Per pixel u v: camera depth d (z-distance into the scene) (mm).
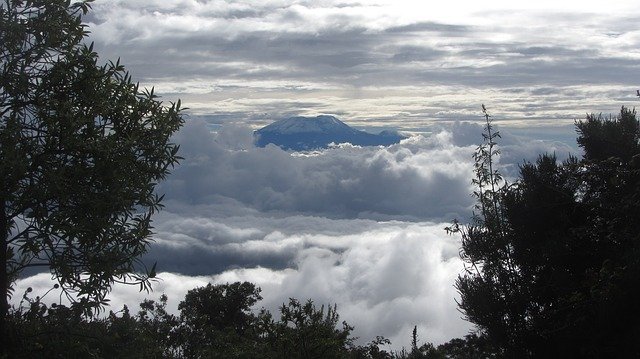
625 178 15438
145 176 8406
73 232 7555
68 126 7711
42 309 8961
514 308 15766
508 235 16234
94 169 7855
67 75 8141
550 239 15664
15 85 7902
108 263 7781
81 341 8711
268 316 12297
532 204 16016
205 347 15289
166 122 8445
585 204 16094
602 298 13180
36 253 7719
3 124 7930
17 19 8078
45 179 7645
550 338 15000
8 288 8539
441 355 16672
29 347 8250
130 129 8391
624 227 14977
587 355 13930
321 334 12195
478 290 16172
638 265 13016
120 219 8203
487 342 16531
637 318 13273
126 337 9742
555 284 15000
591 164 16094
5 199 7645
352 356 14273
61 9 8344
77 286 7875
